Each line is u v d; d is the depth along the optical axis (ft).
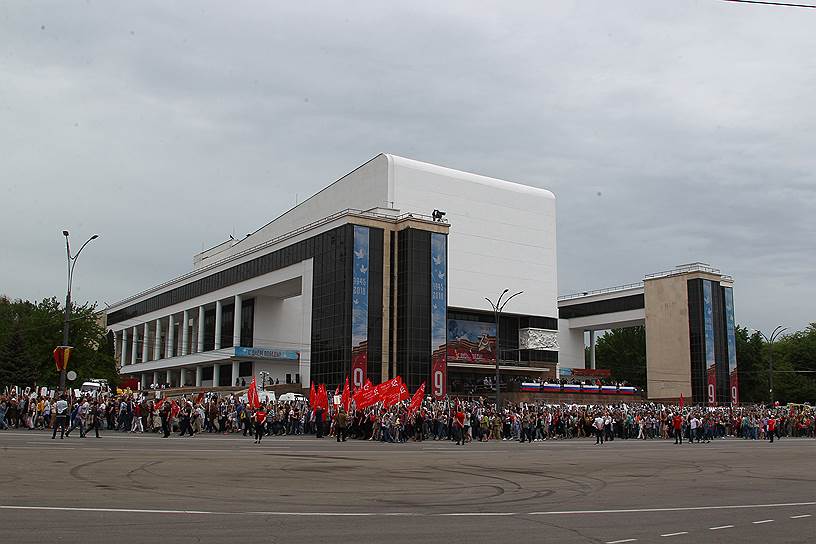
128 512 42.80
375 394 154.40
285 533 37.40
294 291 343.67
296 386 297.53
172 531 37.06
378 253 282.77
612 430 178.09
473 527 40.86
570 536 38.52
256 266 337.11
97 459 77.10
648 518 45.60
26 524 37.78
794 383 388.57
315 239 294.66
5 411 136.15
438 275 287.28
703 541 37.81
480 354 351.46
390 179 323.57
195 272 397.39
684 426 195.62
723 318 359.87
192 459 82.43
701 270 356.18
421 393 165.07
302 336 293.64
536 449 129.39
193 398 171.22
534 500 54.49
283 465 79.41
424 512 46.65
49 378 278.46
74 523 38.52
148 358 459.32
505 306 353.72
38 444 96.63
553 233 376.68
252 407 148.66
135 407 145.07
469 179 349.41
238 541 34.91
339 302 274.57
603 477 75.00
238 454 93.50
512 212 363.15
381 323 278.26
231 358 342.64
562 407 209.97
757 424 209.36
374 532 38.32
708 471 84.64
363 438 150.20
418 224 285.84
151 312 447.01
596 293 419.33
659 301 370.53
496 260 353.92
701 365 348.38
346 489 58.95
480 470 80.33
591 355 442.09
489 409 185.47
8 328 295.89
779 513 48.78
